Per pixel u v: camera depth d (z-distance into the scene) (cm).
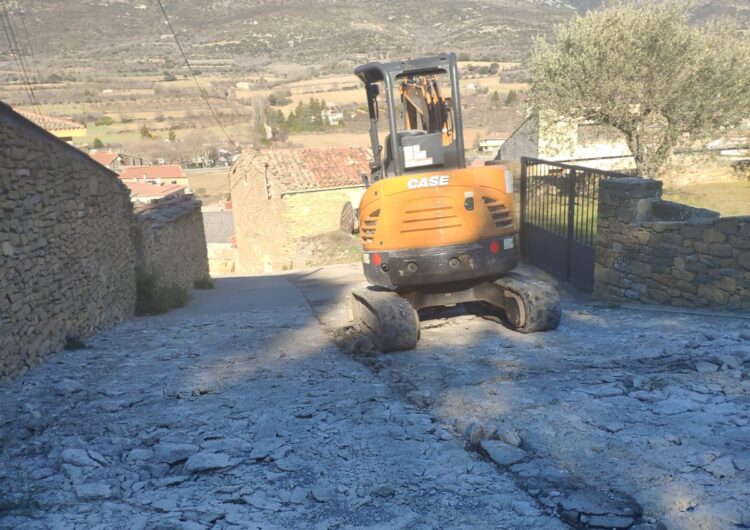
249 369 686
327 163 2934
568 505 330
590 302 929
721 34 1686
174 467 421
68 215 930
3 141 710
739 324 664
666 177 1995
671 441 395
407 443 431
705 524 303
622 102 1700
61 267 880
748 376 505
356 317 862
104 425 504
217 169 8225
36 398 593
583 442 407
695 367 539
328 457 414
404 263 724
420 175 723
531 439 418
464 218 724
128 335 1007
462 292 798
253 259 3341
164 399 580
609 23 1705
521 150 2478
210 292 1923
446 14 17850
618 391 495
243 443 445
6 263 688
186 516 340
